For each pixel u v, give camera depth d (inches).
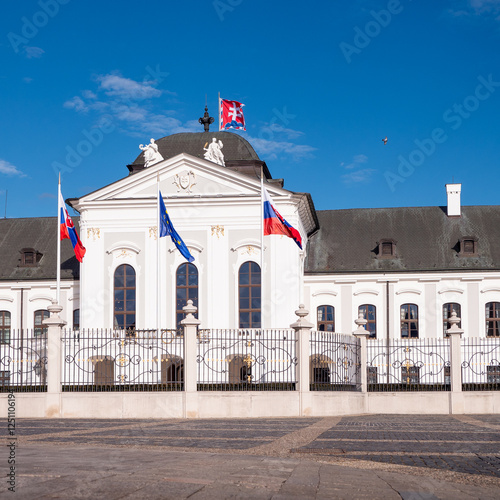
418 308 2185.0
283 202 1929.1
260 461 546.3
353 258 2260.1
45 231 2437.3
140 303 1948.8
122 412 1037.2
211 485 424.2
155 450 614.2
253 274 1932.8
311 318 2215.8
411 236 2311.8
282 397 1064.8
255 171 2121.1
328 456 595.5
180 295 1948.8
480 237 2276.1
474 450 637.3
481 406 1208.2
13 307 2268.7
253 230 1941.4
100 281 1969.7
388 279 2197.3
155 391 1049.5
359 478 484.7
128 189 1985.7
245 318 1920.5
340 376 1170.0
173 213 1966.0
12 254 2358.5
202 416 1042.7
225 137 2197.3
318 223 2361.0
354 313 2202.3
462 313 2166.6
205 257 1947.6
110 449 617.9
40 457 540.4
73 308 2239.2
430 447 657.6
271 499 391.9
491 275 2162.9
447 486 468.4
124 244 1969.7
